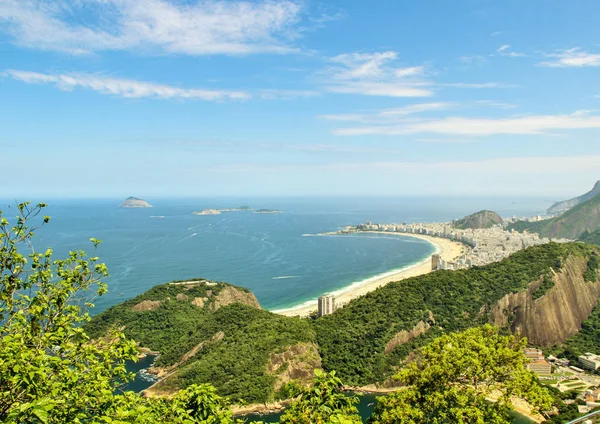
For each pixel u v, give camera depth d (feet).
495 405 95.14
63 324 52.21
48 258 54.75
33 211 53.01
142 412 47.50
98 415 49.73
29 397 44.29
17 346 44.34
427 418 98.27
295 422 66.18
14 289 50.88
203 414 56.54
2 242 50.47
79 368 52.37
